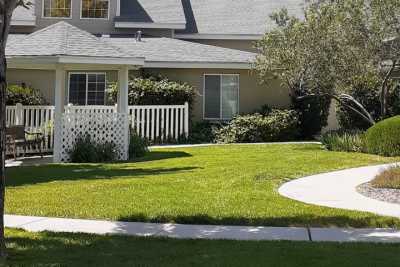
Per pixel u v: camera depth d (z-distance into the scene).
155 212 8.84
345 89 18.55
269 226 8.20
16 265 6.04
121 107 16.59
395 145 16.17
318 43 17.55
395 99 20.91
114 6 25.52
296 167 13.76
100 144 16.25
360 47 17.31
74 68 17.67
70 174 13.02
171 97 21.45
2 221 6.28
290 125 21.92
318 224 8.30
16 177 12.58
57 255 6.52
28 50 15.61
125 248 6.89
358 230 7.99
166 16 25.69
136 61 16.20
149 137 20.84
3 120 6.11
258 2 27.86
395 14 16.97
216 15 27.16
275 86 23.20
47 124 18.45
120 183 11.46
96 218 8.65
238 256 6.45
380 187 11.14
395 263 6.13
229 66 22.47
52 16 25.23
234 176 12.33
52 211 8.97
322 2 18.31
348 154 16.58
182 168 13.80
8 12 6.18
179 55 22.73
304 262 6.16
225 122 22.83
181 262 6.19
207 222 8.41
